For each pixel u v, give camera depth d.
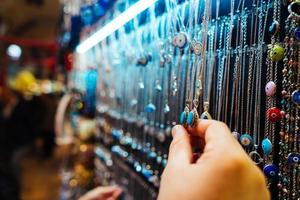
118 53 1.34
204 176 0.43
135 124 1.23
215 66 0.72
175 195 0.44
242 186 0.43
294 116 0.56
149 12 0.97
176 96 0.87
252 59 0.64
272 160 0.58
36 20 5.36
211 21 0.72
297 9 0.53
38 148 4.36
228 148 0.44
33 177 3.95
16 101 3.98
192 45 0.67
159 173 1.00
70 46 2.13
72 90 2.21
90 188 1.72
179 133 0.52
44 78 5.18
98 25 1.52
